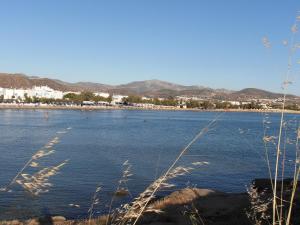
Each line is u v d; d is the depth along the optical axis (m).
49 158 56.66
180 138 104.44
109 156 64.62
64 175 43.38
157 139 100.62
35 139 88.75
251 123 182.25
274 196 3.90
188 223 20.80
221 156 67.69
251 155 69.94
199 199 27.28
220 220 21.73
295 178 3.65
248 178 47.03
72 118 192.38
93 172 46.88
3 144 77.31
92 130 125.06
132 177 43.78
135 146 82.81
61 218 24.91
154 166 53.31
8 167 47.12
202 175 47.41
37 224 20.25
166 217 21.73
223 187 41.59
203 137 109.81
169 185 4.07
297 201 18.11
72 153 67.19
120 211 4.25
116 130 128.12
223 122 189.00
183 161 58.75
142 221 21.34
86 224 19.64
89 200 32.16
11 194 21.73
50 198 31.89
